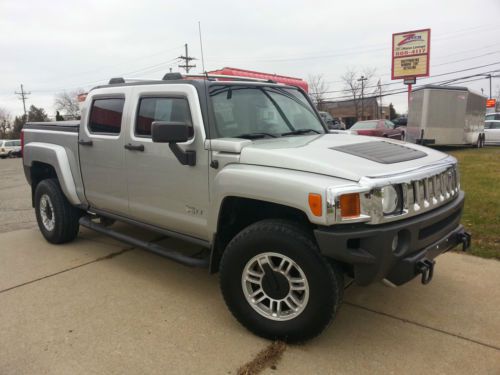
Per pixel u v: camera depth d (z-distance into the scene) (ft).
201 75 12.89
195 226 11.41
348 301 11.88
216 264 11.10
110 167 13.79
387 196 8.64
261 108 12.43
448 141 56.54
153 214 12.60
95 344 9.81
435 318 10.85
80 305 11.82
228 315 11.17
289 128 12.75
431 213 9.71
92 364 9.06
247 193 9.55
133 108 12.75
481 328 10.33
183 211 11.62
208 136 10.74
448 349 9.47
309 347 9.57
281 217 10.40
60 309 11.58
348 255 8.33
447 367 8.82
